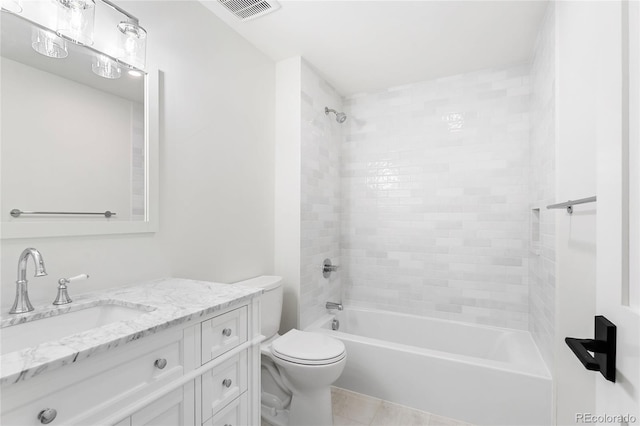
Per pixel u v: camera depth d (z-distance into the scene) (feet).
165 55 4.87
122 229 4.17
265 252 7.35
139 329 2.60
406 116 9.00
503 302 7.80
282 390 5.88
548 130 5.65
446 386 5.99
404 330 8.65
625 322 1.55
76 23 3.48
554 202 5.17
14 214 3.18
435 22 6.17
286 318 7.60
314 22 6.18
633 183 1.53
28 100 3.30
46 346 2.24
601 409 1.85
